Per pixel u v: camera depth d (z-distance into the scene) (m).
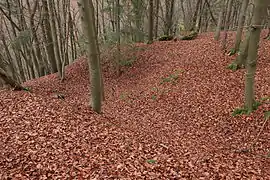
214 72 14.03
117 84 17.91
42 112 8.47
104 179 5.90
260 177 6.33
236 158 7.48
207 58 15.95
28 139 7.01
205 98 12.02
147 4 24.88
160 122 11.16
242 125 9.45
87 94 16.62
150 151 7.54
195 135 9.59
